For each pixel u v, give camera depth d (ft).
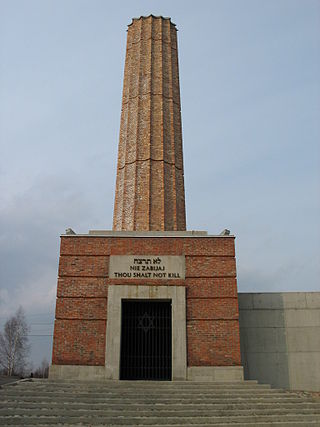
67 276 56.75
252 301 64.69
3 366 161.38
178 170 75.82
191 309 55.42
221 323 54.85
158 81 81.30
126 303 57.52
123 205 71.92
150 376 54.65
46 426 35.42
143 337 56.18
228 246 58.44
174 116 80.28
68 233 59.26
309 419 39.65
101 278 56.70
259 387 49.03
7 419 35.99
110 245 58.29
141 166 73.20
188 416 38.99
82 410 38.58
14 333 165.68
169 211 70.95
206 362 53.16
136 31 88.22
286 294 65.21
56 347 53.52
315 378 61.41
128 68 86.07
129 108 80.02
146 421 37.14
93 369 52.49
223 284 56.54
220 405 41.14
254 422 38.45
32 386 45.91
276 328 63.52
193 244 58.49
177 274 56.95
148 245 58.34
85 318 54.85
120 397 42.75
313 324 63.72
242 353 62.23
